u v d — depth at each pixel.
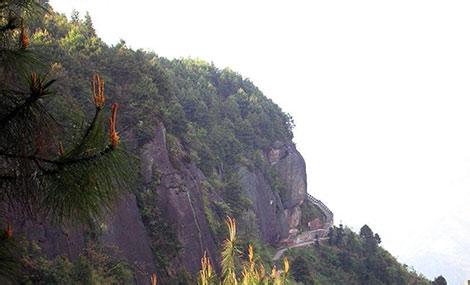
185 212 59.06
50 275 30.61
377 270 107.06
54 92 6.35
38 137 6.32
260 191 114.38
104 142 6.27
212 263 61.38
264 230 110.00
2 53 6.71
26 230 32.28
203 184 82.38
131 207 49.41
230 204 92.00
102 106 6.39
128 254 45.53
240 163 111.75
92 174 6.11
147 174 56.31
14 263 6.67
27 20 7.60
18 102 6.40
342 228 117.31
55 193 6.18
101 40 68.06
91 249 39.50
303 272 87.50
